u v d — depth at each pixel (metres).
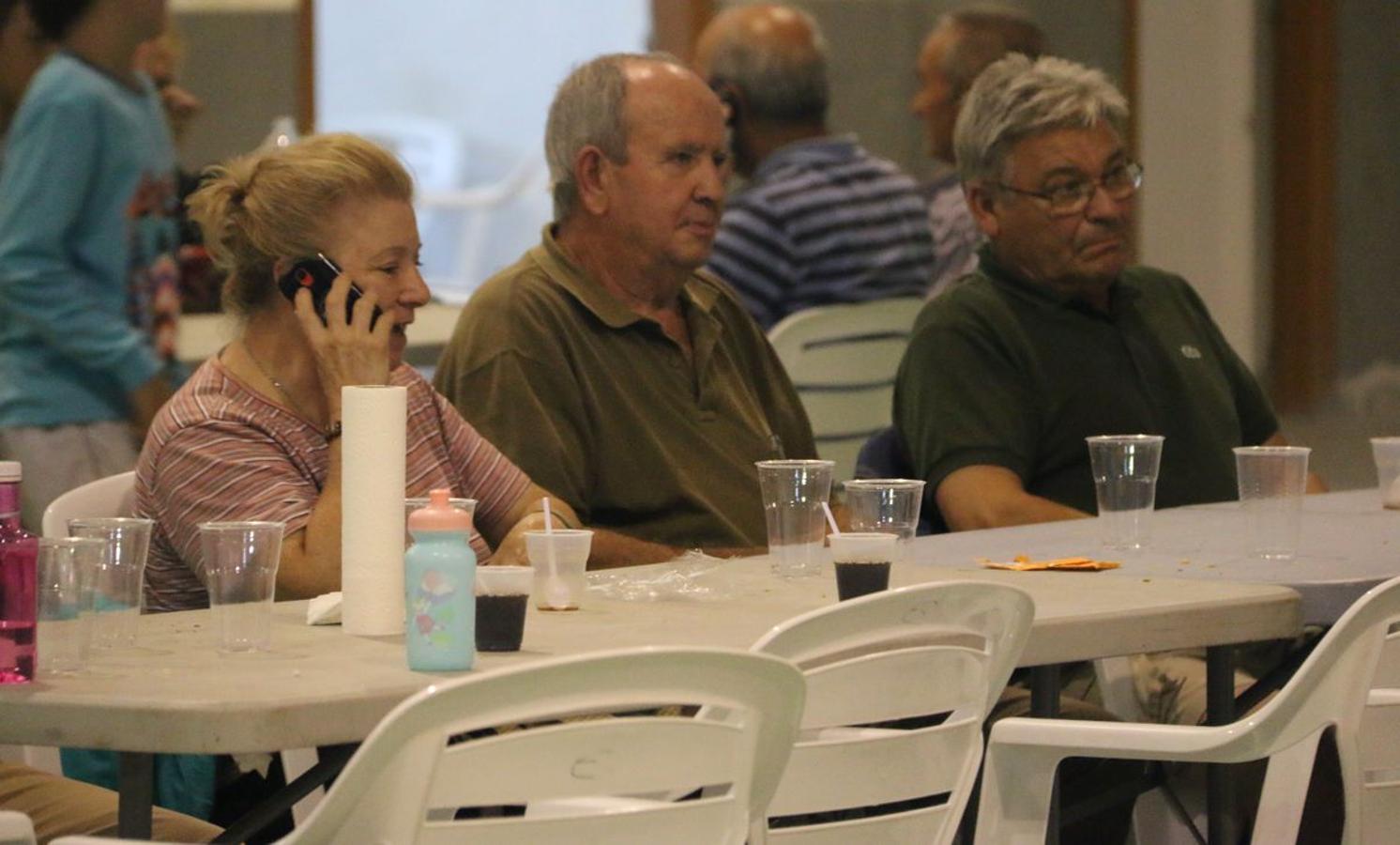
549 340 10.26
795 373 14.77
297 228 8.38
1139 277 12.57
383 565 6.68
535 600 7.40
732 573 8.43
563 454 10.11
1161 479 12.02
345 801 4.61
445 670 5.88
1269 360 23.72
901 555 8.12
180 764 8.18
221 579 6.24
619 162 10.55
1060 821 7.88
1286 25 23.19
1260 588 7.77
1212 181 23.14
